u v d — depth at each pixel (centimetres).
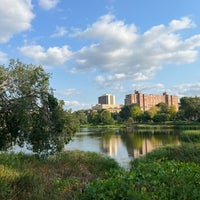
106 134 7612
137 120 14762
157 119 12850
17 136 1970
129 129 10456
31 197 867
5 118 1930
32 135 1888
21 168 1361
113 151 3625
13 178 997
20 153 1839
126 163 2428
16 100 1877
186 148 1953
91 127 13125
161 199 702
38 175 1163
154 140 5169
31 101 1891
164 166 966
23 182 971
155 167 954
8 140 2030
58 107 2019
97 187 761
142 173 870
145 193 713
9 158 1530
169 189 756
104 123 14588
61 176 1452
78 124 2097
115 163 2116
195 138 3431
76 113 2144
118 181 778
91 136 6819
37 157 1873
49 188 943
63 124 1972
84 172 1642
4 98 1912
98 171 1791
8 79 1941
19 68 1980
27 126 1819
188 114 11850
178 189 748
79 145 4506
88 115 16300
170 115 13075
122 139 5691
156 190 745
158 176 844
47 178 1177
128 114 15900
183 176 828
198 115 11669
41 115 1947
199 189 739
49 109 1988
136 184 786
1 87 1895
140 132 8112
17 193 887
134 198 686
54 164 1748
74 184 956
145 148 3919
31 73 1961
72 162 1847
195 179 806
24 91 1928
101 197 713
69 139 2058
